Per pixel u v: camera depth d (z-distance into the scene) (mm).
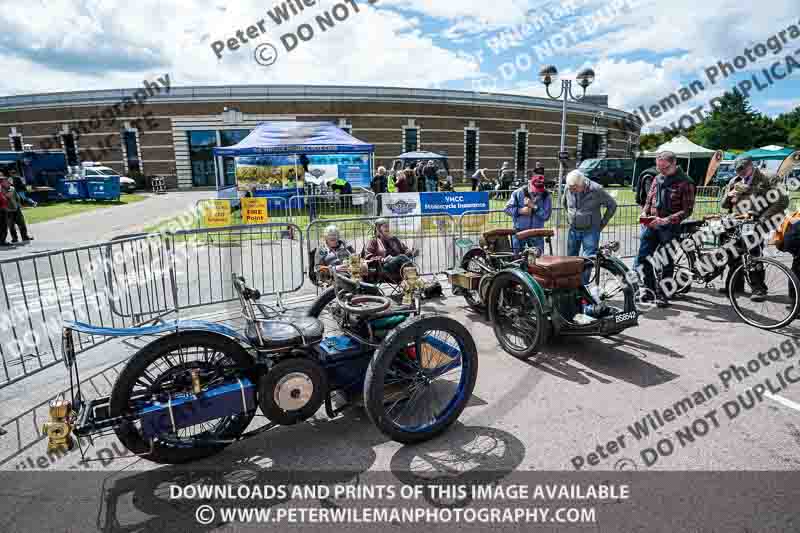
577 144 38281
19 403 3465
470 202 10633
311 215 12047
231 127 30844
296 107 30953
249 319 2887
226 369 2768
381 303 2947
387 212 10461
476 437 3002
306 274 7309
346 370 3096
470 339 3080
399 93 32031
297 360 2805
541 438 2969
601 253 4520
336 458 2818
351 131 31734
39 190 20359
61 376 3898
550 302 4141
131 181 28344
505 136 35250
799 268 4992
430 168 17438
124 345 4582
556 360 4129
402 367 3295
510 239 5621
